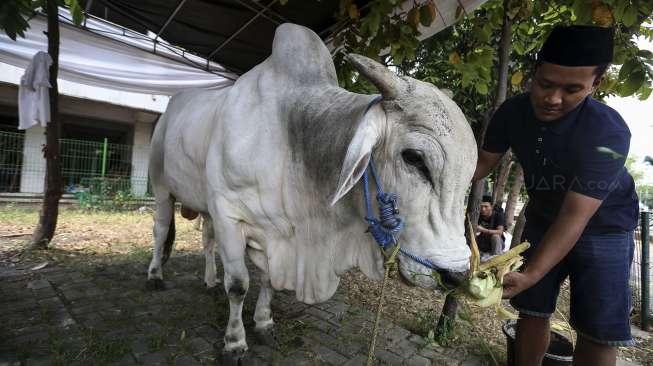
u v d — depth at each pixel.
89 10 5.76
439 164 1.69
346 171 1.67
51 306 3.52
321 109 2.28
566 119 1.89
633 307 4.83
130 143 11.63
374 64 1.78
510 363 2.91
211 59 6.32
